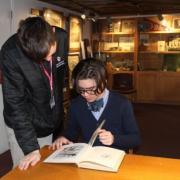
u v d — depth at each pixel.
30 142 1.77
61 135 2.13
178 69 7.61
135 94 7.77
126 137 1.88
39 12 5.21
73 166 1.55
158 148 4.38
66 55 2.15
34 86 1.87
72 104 2.04
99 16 7.79
